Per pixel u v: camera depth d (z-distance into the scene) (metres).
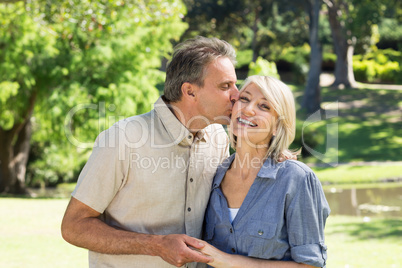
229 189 2.49
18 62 15.10
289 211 2.29
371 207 11.91
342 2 31.00
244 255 2.36
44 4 7.77
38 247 7.32
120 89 15.30
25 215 10.43
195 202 2.47
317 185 2.33
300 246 2.27
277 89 2.40
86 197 2.30
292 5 32.97
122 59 15.65
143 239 2.23
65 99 15.03
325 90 33.22
